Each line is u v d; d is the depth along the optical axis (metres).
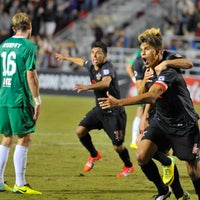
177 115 13.72
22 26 15.80
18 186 15.91
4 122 15.91
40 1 54.47
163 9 53.25
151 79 14.52
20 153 15.86
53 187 16.88
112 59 48.19
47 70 46.28
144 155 14.03
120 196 15.84
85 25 55.25
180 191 14.56
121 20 55.22
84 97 44.88
